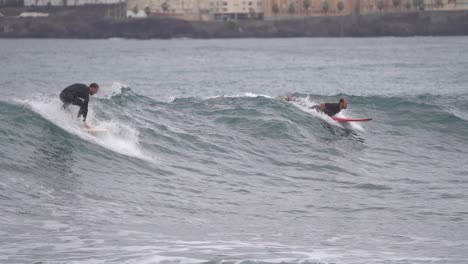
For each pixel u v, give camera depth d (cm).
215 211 6000
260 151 8544
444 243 5141
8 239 4662
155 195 6325
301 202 6500
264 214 6003
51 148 7038
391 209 6291
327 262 4500
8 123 7300
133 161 7294
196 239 5019
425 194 6944
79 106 7969
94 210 5569
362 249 4922
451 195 6912
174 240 4947
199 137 8725
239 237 5166
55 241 4703
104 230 5059
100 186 6312
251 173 7600
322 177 7631
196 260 4434
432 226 5700
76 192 5997
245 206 6259
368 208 6322
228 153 8300
